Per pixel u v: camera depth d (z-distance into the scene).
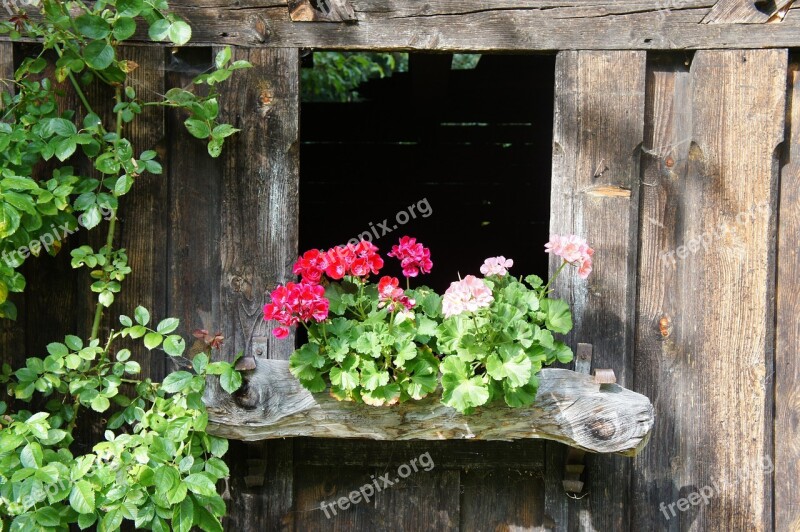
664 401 2.14
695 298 2.12
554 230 2.11
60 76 2.01
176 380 1.95
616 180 2.10
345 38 2.08
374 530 2.22
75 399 2.12
